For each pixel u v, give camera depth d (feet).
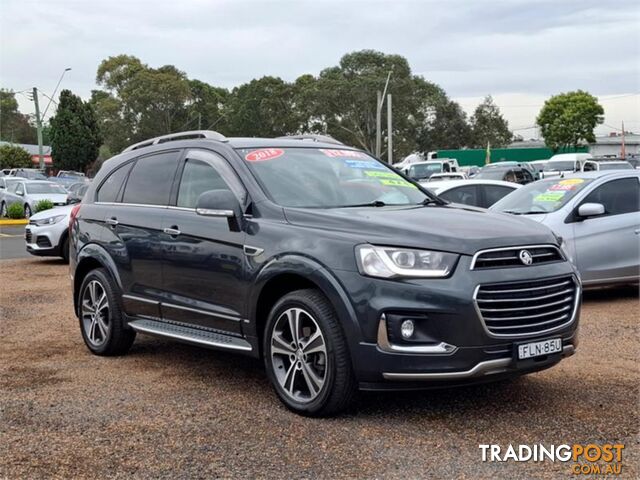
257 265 16.56
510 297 14.61
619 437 14.34
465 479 12.51
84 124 209.46
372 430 14.79
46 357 21.65
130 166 22.09
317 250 15.46
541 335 14.87
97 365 20.62
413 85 219.20
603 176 29.58
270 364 16.30
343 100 215.72
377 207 17.67
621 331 23.66
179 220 19.06
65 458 13.66
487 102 255.70
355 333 14.60
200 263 18.12
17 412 16.34
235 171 18.33
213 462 13.37
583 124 263.70
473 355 14.15
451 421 15.28
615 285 29.22
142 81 220.43
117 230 21.11
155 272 19.61
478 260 14.51
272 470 12.98
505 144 256.11
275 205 17.12
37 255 45.14
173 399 17.20
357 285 14.66
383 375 14.40
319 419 15.49
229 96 277.23
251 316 16.81
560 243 16.44
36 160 265.95
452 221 15.83
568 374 18.67
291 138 21.29
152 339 23.99
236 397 17.28
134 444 14.30
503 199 32.07
